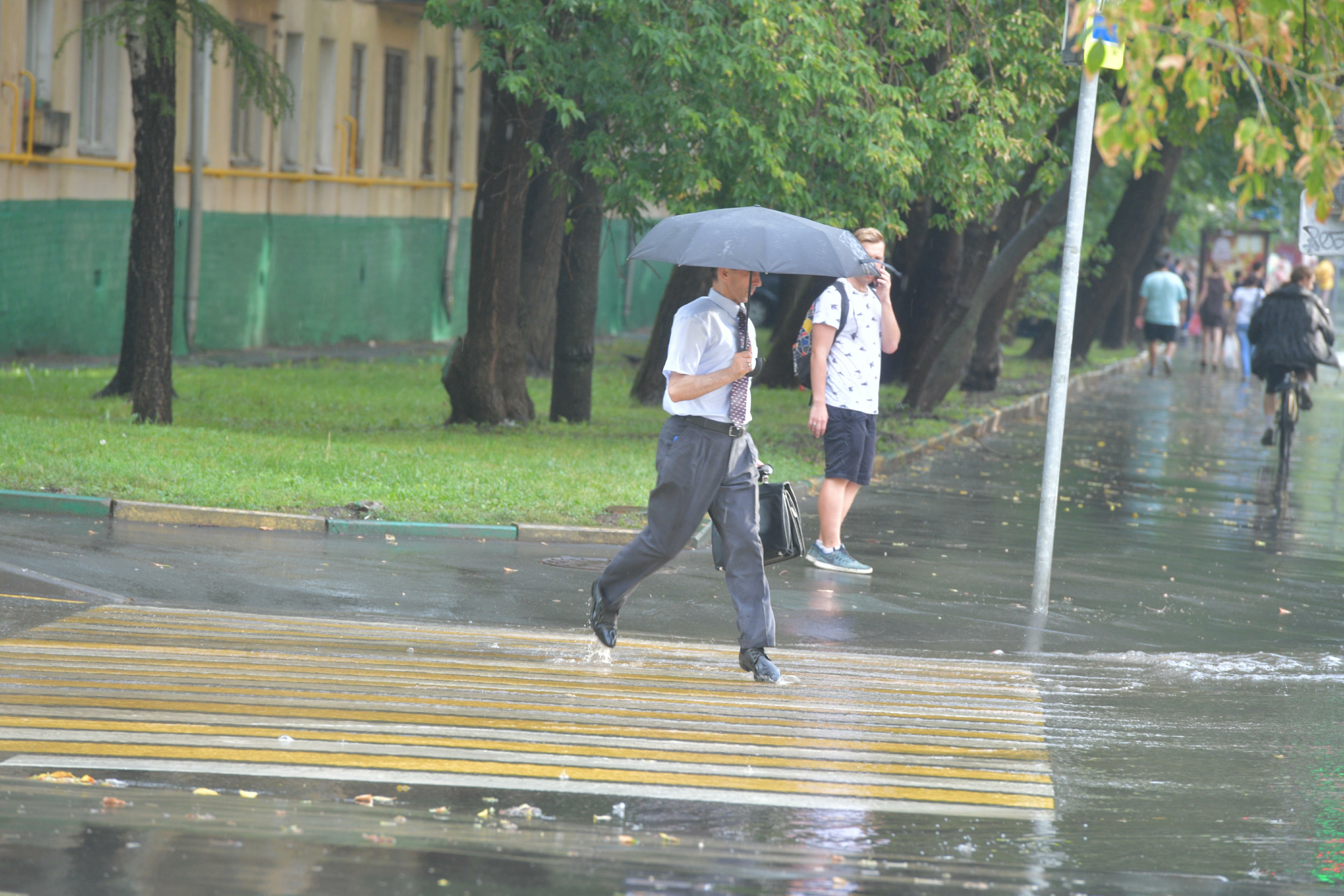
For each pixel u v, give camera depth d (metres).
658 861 16.78
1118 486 60.34
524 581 35.84
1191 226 170.00
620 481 49.81
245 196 110.44
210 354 105.62
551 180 66.75
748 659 26.58
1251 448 77.44
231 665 26.00
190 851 16.08
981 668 29.02
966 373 99.69
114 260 99.38
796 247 25.42
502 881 15.63
